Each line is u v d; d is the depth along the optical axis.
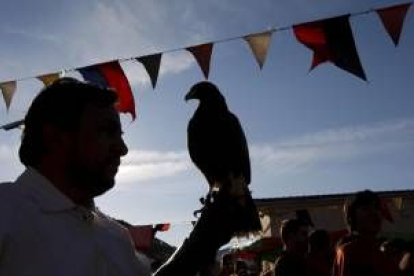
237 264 9.88
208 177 1.79
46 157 1.95
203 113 2.02
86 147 1.92
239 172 1.78
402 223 17.55
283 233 5.43
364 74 5.41
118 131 2.00
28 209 1.80
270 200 18.58
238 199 1.70
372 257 4.31
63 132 1.93
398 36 5.39
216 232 1.66
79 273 1.79
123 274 1.96
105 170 1.95
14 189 1.84
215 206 1.68
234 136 1.95
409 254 4.53
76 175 1.93
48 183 1.89
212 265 1.69
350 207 4.47
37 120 1.95
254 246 14.10
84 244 1.86
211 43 6.17
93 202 2.05
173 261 1.66
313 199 18.70
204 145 1.87
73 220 1.88
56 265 1.76
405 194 16.61
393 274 4.30
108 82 6.38
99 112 1.95
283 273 5.29
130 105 6.36
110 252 1.95
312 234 5.76
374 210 4.39
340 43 5.46
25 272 1.74
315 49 5.55
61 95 1.94
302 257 5.39
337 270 4.42
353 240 4.40
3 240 1.72
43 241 1.78
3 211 1.76
